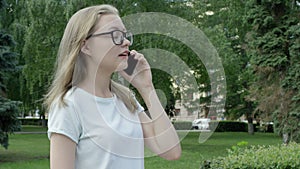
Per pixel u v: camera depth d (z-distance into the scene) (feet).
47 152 44.19
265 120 39.99
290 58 36.88
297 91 36.29
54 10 37.99
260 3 38.93
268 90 39.22
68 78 4.49
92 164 4.36
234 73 58.03
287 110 36.35
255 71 39.58
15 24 50.01
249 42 39.17
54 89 4.52
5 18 54.03
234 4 65.57
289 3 38.37
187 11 41.83
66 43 4.51
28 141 59.47
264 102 39.52
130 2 37.40
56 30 38.14
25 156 40.57
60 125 4.27
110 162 4.37
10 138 65.72
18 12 53.72
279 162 14.61
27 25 49.85
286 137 36.58
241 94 68.44
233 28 67.56
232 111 72.69
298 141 35.27
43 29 38.45
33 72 40.37
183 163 33.78
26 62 40.73
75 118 4.34
